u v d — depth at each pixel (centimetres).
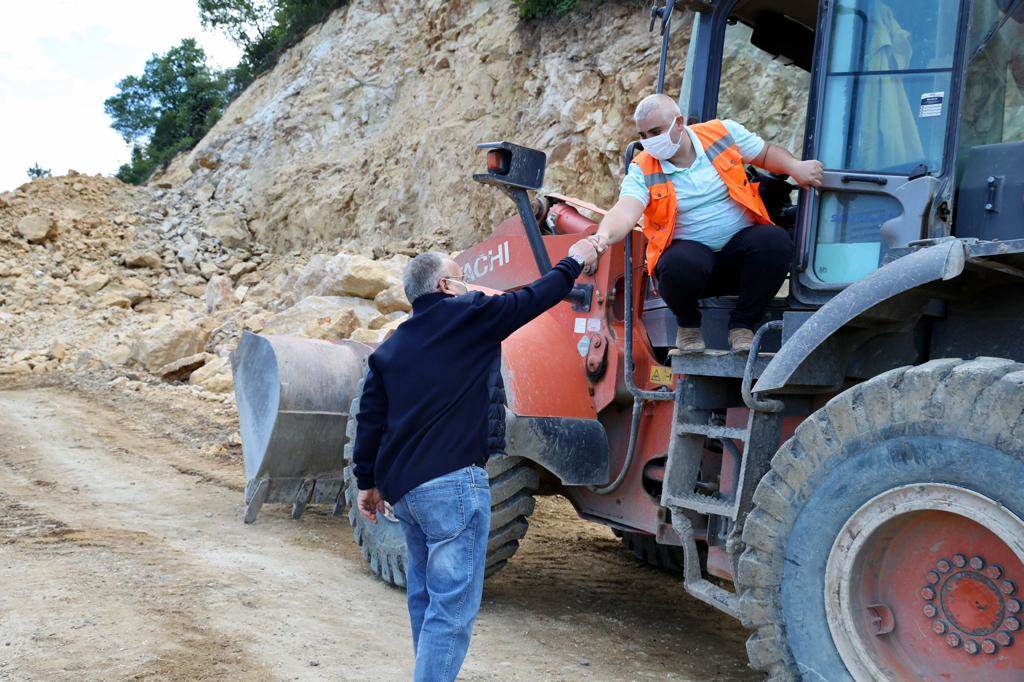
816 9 475
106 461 1048
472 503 346
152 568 591
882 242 404
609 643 506
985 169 381
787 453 371
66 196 2733
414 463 345
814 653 357
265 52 4053
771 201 476
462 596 343
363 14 2781
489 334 356
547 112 1716
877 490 342
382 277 1702
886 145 402
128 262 2517
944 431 326
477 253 667
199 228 2658
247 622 493
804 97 475
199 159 2961
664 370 518
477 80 2073
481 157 1952
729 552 394
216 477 967
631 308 498
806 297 425
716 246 439
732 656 495
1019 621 320
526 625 532
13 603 500
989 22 391
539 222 632
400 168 2281
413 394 348
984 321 378
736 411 441
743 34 489
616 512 548
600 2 1753
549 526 822
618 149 1541
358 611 533
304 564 636
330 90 2717
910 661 342
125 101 5141
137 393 1512
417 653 343
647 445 528
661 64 484
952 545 335
